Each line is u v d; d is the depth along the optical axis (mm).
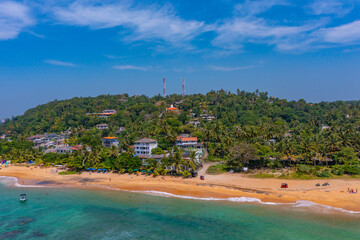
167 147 137250
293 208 68562
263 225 60844
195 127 172000
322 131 158875
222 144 126875
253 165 104750
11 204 79312
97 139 163500
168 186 89750
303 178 88125
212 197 78500
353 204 68562
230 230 59344
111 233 60438
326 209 66938
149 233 59844
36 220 68125
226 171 102250
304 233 56562
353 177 86750
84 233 60844
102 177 104125
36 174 113750
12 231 62562
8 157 141250
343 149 98750
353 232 56031
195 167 99000
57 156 132000
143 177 100375
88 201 80188
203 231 59594
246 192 80688
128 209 73188
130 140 148375
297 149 104562
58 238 59031
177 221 64938
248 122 198250
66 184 97938
